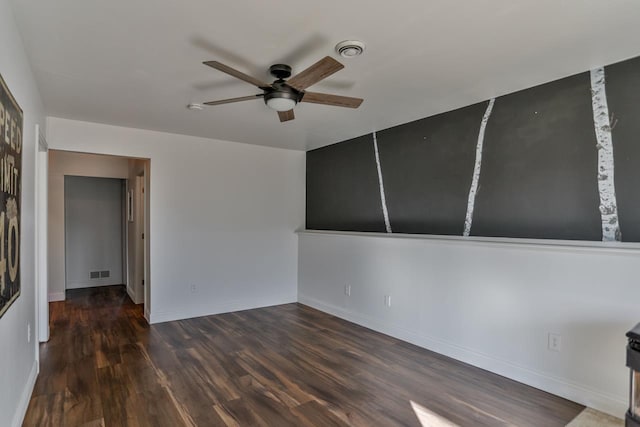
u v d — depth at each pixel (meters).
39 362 3.26
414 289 3.78
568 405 2.55
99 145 4.15
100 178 6.77
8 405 1.98
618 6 1.90
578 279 2.59
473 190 3.46
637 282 2.33
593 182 2.68
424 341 3.66
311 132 4.55
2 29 1.73
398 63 2.58
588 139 2.71
